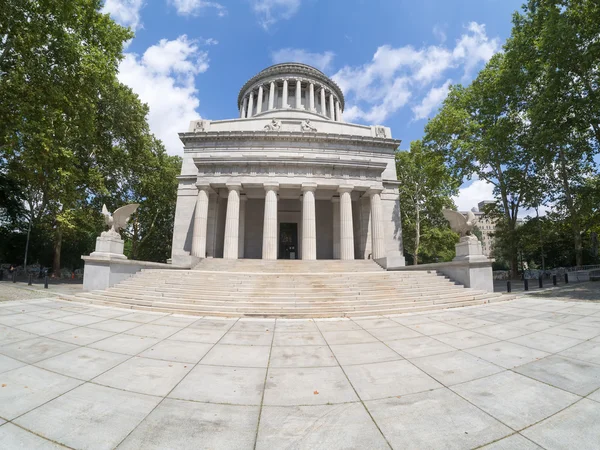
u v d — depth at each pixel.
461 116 31.50
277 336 8.94
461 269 18.16
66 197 26.44
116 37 26.27
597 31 20.03
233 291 15.39
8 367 6.02
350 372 6.09
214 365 6.45
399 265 28.30
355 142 37.94
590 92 20.55
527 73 26.39
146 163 40.50
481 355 7.03
